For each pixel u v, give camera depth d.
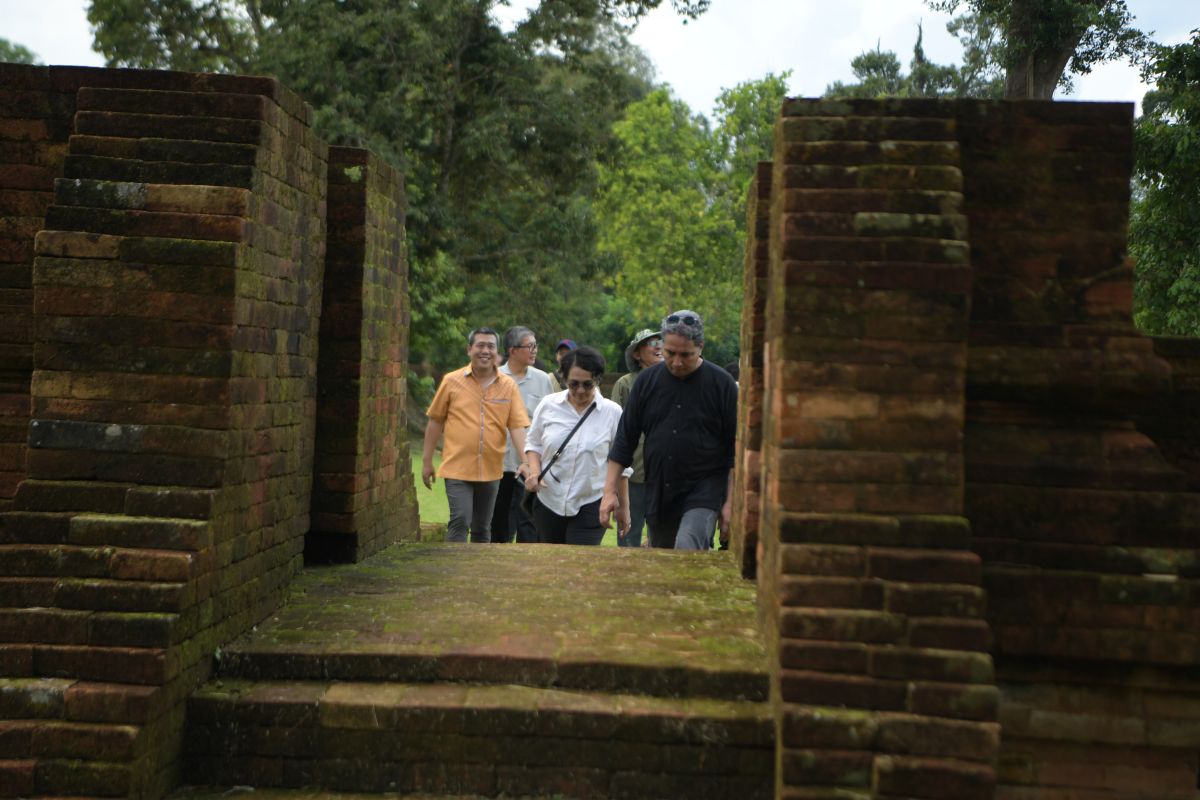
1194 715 4.34
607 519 7.07
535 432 7.93
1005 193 4.47
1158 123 11.31
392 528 6.99
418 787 4.12
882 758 3.73
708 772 4.04
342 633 4.64
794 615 3.89
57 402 4.27
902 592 3.88
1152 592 4.23
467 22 23.88
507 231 26.11
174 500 4.23
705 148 42.91
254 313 4.55
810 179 4.15
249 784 4.16
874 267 4.03
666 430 6.82
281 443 5.09
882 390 4.03
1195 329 11.20
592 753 4.07
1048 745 4.38
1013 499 4.34
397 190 6.85
